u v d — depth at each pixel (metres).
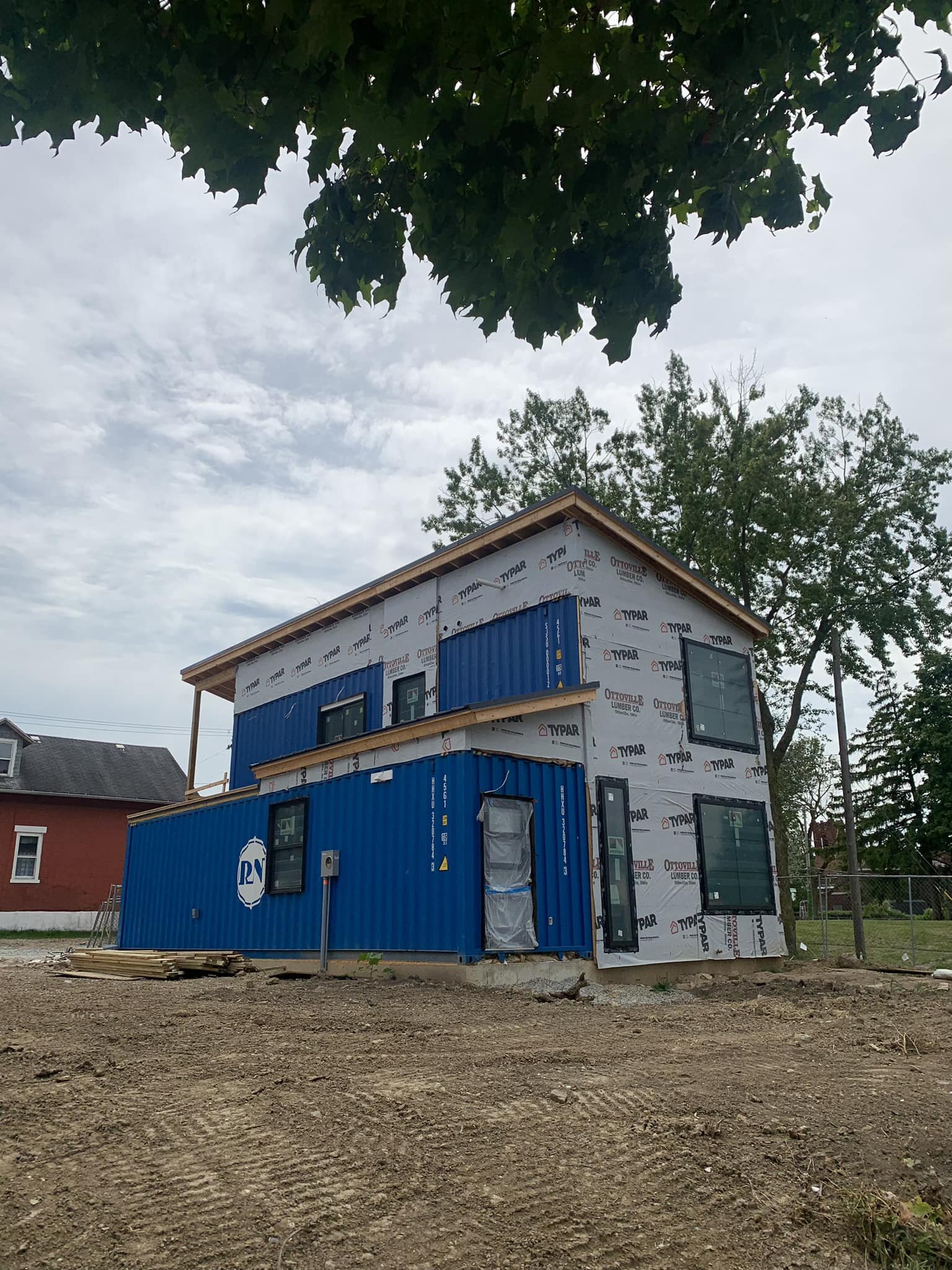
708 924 14.63
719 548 22.92
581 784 13.24
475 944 11.23
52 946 25.98
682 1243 3.72
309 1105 5.17
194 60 3.13
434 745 12.22
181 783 37.69
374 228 4.05
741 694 16.64
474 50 3.07
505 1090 5.58
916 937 24.48
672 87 3.56
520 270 3.76
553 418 28.03
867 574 23.05
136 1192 3.96
